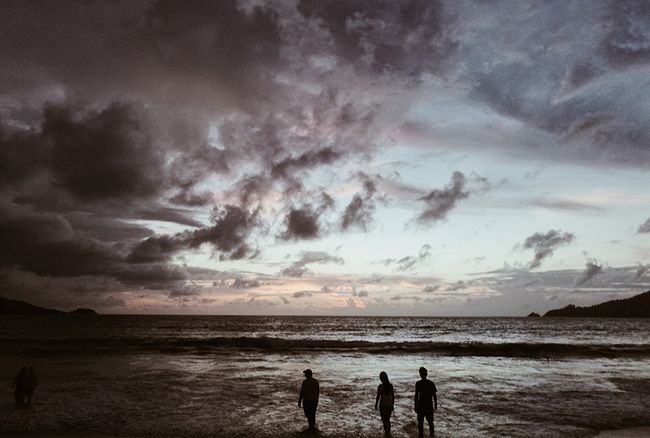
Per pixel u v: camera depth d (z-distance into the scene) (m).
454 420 13.62
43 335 65.88
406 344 46.84
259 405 15.69
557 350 40.31
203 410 14.76
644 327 141.75
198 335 71.88
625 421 13.50
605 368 28.16
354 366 28.23
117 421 13.03
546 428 12.56
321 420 13.48
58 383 20.16
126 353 35.69
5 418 13.23
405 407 15.75
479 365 29.47
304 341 49.66
